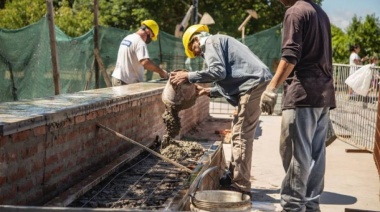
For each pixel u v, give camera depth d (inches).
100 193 172.9
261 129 453.4
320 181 181.2
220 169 257.1
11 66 365.1
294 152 168.7
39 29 380.8
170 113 237.6
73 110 167.5
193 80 217.8
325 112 176.1
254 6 1142.3
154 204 161.9
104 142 203.2
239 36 1114.7
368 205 228.5
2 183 131.8
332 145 379.9
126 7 1112.8
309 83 166.2
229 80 219.3
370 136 358.0
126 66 329.4
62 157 165.3
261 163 312.5
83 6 993.5
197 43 224.1
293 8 167.3
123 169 206.8
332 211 218.4
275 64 576.7
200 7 1135.0
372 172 294.8
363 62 833.5
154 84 304.8
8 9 762.2
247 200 154.6
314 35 166.1
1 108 159.8
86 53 438.6
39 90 387.9
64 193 159.8
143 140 259.0
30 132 143.9
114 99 205.9
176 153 236.1
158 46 580.7
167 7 1127.0
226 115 525.0
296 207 170.6
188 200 169.8
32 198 146.8
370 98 364.5
